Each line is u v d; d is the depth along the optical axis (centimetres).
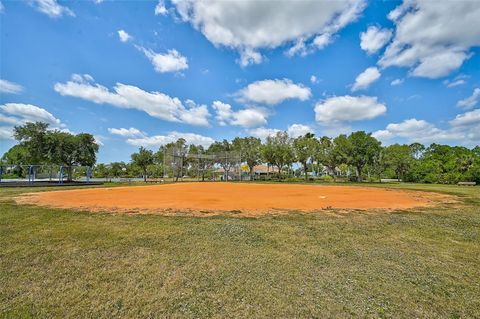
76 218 687
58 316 240
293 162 4144
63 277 320
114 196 1260
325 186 2375
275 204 1007
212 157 3966
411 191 1728
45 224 609
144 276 323
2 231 541
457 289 297
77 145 3331
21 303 261
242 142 4966
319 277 325
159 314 243
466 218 728
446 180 3366
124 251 415
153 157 4212
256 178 4406
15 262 367
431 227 611
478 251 433
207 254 403
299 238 502
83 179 4066
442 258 398
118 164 5106
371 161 3922
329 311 249
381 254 412
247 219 695
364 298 274
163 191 1605
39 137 3031
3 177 3114
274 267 354
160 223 627
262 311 248
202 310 249
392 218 720
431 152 4878
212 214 770
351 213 805
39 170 3088
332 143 4069
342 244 464
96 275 326
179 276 324
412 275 334
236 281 311
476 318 241
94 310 249
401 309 254
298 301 266
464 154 3700
